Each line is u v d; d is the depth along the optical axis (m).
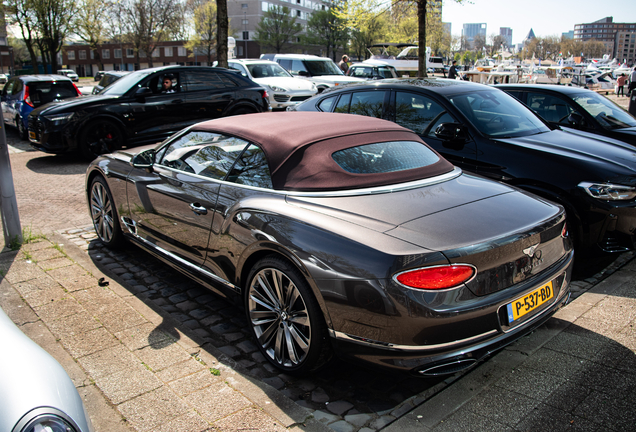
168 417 2.31
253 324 2.93
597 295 3.81
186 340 3.04
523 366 2.85
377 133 3.29
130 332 3.12
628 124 6.41
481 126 4.76
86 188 4.89
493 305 2.32
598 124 6.26
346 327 2.36
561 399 2.52
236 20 97.19
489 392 2.60
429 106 5.14
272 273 2.73
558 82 34.66
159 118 9.29
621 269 4.37
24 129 11.93
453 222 2.47
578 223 4.01
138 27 58.00
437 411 2.45
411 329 2.21
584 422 2.34
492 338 2.35
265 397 2.49
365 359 2.36
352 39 64.75
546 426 2.31
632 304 3.62
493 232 2.41
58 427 1.37
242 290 3.03
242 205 2.94
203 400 2.45
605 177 3.96
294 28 90.50
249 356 3.01
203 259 3.32
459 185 3.04
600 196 3.92
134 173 4.06
